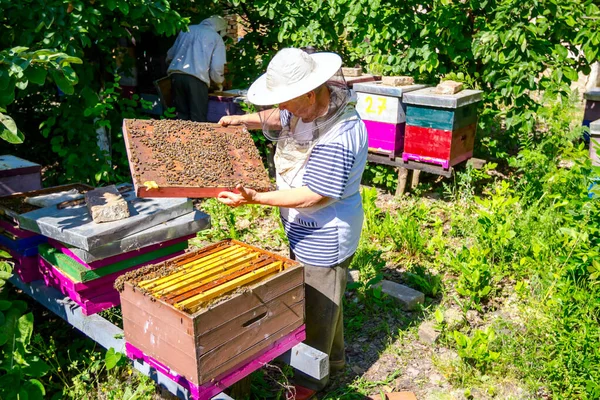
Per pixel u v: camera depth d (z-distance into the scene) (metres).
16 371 2.50
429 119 5.07
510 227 4.31
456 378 3.00
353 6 5.95
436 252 4.38
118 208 2.59
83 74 4.79
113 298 2.70
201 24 6.41
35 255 2.92
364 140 2.47
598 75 9.05
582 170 4.25
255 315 2.27
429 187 5.68
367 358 3.22
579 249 3.57
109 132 5.41
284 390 2.88
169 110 5.93
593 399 2.70
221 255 2.61
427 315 3.61
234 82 7.25
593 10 5.40
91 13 4.39
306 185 2.42
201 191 2.34
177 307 2.11
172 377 2.22
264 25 7.47
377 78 6.00
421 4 6.03
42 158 6.13
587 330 2.95
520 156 5.57
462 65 5.98
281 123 2.64
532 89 5.37
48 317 3.46
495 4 5.59
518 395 2.90
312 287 2.67
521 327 3.42
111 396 2.72
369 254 4.19
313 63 2.33
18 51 2.66
